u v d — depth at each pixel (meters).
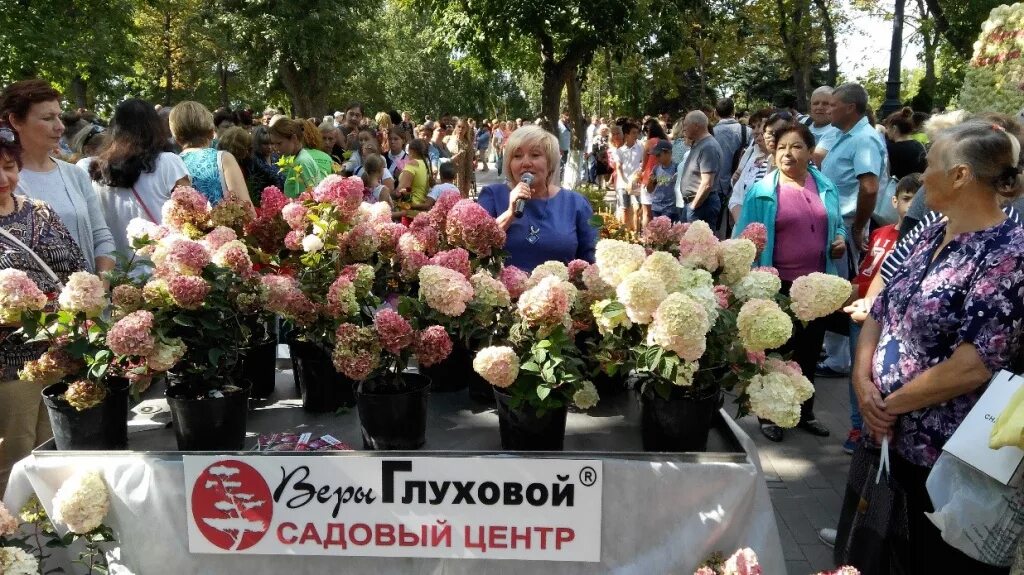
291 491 2.00
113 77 17.17
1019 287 1.94
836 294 2.11
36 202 2.78
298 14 24.86
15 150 2.64
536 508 1.99
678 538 2.01
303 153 5.62
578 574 2.03
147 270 2.97
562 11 15.35
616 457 1.98
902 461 2.26
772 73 31.05
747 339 1.96
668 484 1.98
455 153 15.20
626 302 1.91
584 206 3.15
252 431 2.34
